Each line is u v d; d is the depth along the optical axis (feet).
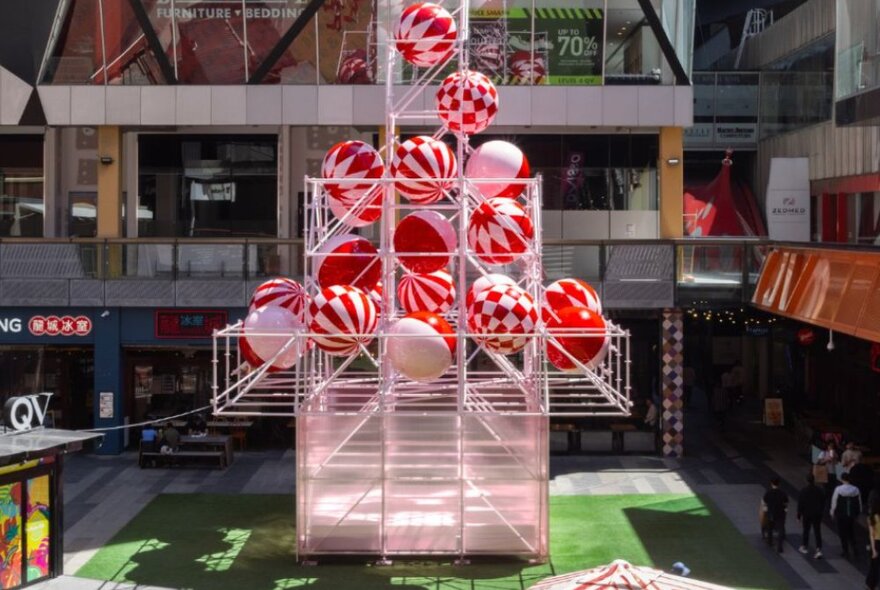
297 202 109.50
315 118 100.27
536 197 69.97
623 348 102.53
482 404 70.74
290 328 64.85
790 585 62.90
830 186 111.34
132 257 98.89
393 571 66.18
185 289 98.68
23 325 99.30
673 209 102.83
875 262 64.18
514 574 65.46
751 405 126.41
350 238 68.08
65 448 61.72
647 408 101.60
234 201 110.22
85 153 110.32
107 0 99.30
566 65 99.55
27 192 110.52
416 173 66.59
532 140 107.45
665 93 99.76
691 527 74.95
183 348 102.53
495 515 67.82
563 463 96.12
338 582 64.03
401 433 68.18
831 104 109.60
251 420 103.04
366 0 99.25
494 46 99.50
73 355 104.73
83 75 100.63
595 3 99.19
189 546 71.20
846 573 64.95
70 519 77.51
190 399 104.01
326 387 70.69
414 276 67.97
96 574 65.10
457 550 67.87
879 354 87.35
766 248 96.32
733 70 140.36
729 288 97.19
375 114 100.27
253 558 68.74
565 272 98.07
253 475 91.20
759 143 136.26
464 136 71.77
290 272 98.94
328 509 68.08
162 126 105.29
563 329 62.49
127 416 102.58
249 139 109.91
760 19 150.82
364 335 63.05
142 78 100.58
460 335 62.49
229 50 99.86
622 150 107.24
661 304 97.55
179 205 110.32
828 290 73.00
